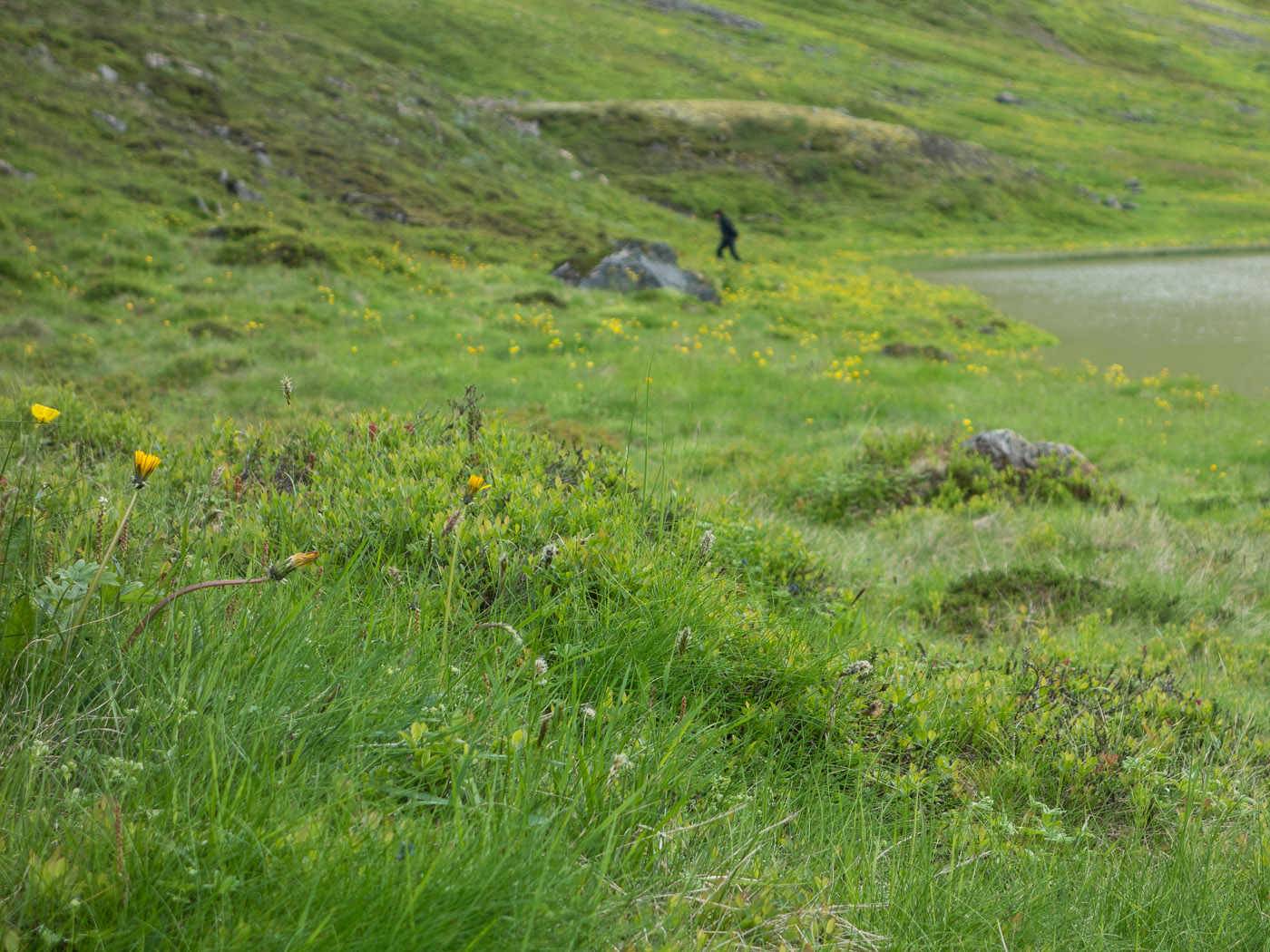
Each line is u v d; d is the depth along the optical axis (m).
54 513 2.84
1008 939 2.24
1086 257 44.25
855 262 41.06
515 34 80.62
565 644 2.87
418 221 31.95
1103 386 17.84
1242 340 23.53
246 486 3.95
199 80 36.19
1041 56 116.44
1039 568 7.10
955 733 3.75
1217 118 96.50
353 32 70.38
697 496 6.11
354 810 1.83
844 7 123.38
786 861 2.45
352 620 2.60
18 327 14.11
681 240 41.19
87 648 2.08
